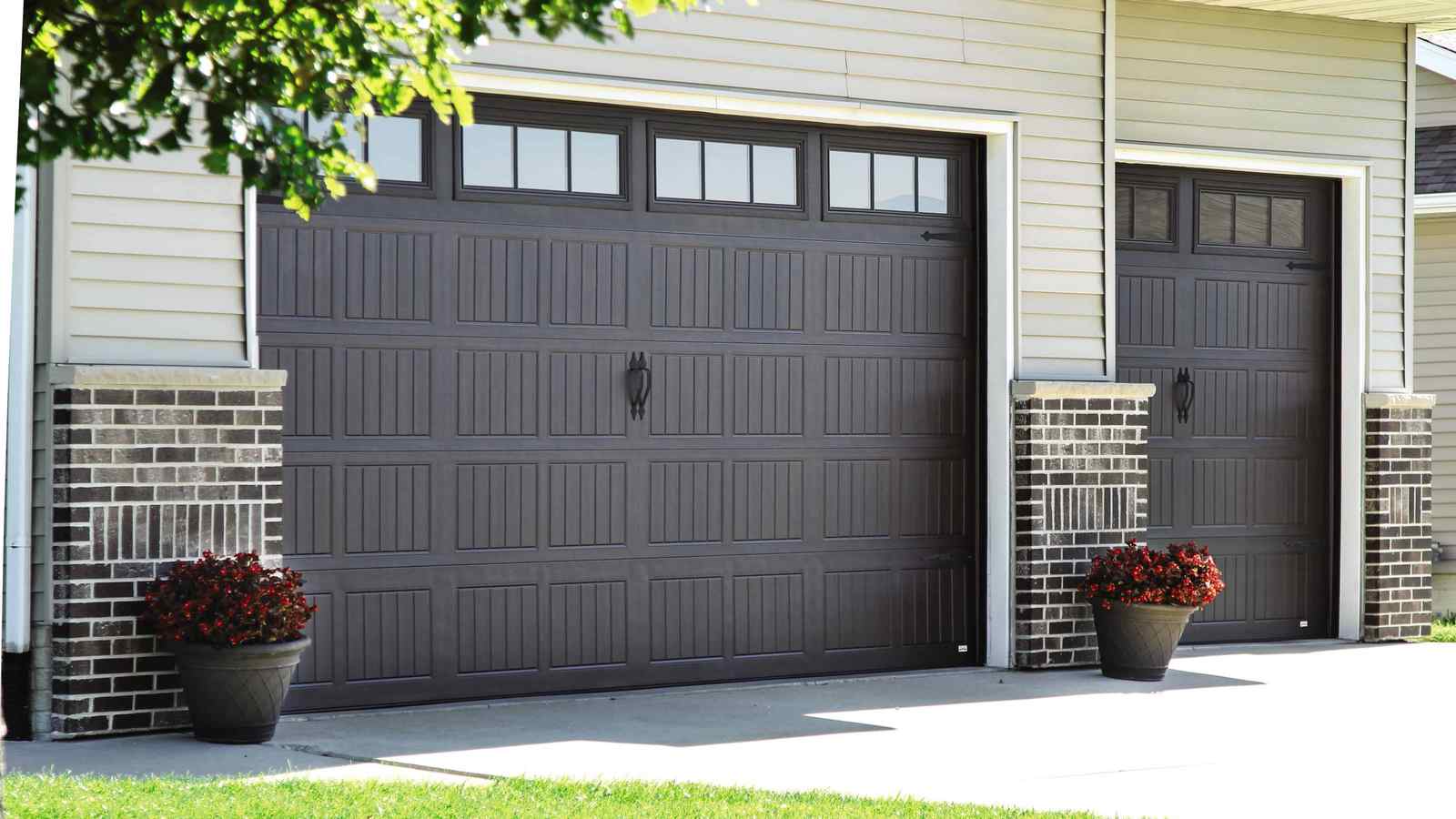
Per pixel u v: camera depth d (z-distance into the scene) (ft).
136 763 22.61
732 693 30.35
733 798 20.02
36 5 17.62
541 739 25.22
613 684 30.37
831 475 32.53
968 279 34.01
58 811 18.03
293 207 19.51
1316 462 39.32
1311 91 38.47
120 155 18.76
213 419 25.50
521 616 29.55
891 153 33.19
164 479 25.08
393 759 23.27
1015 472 33.53
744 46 30.96
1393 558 38.93
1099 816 19.43
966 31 33.22
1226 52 37.42
